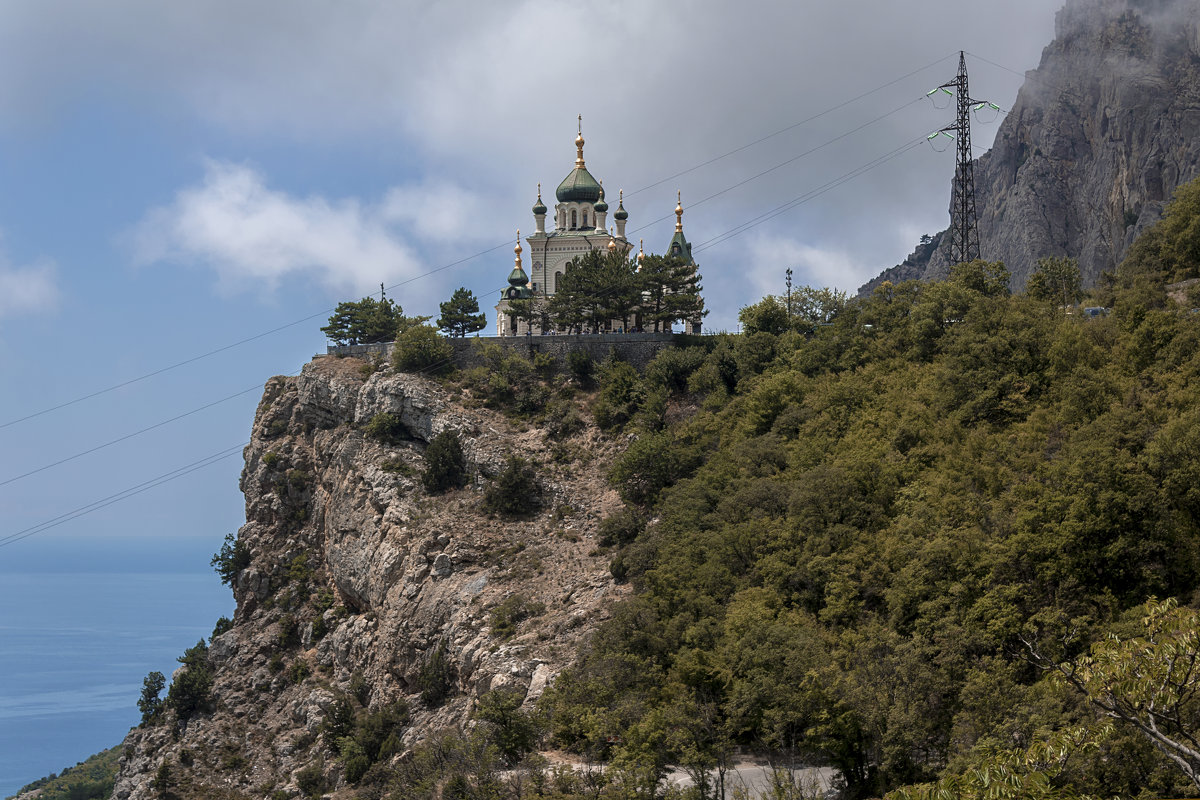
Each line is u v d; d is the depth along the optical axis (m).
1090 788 79.38
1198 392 134.88
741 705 111.75
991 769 53.44
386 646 182.50
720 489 163.00
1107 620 108.44
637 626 134.88
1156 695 52.00
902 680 103.88
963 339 167.25
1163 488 116.44
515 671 150.50
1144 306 160.88
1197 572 112.81
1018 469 135.62
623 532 175.00
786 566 134.25
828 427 168.00
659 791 107.75
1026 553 116.62
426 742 144.50
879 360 186.75
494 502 191.62
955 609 113.94
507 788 112.94
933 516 130.00
